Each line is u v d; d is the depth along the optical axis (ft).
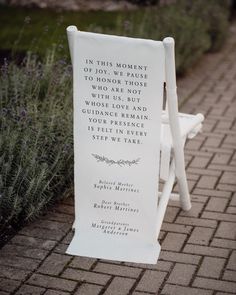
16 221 14.52
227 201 15.66
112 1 33.83
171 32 25.58
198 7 29.58
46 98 16.85
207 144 19.22
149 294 12.17
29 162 14.46
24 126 15.26
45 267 13.00
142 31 24.76
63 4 33.65
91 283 12.51
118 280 12.60
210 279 12.60
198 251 13.55
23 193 14.38
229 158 18.22
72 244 13.53
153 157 12.91
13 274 12.75
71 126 15.65
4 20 30.96
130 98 12.64
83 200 13.50
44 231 14.26
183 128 14.40
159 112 12.62
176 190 16.24
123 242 13.48
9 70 19.12
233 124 20.89
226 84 25.14
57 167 14.79
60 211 15.07
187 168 17.52
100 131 12.96
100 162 13.14
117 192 13.28
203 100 23.27
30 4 33.63
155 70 12.38
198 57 27.58
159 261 13.20
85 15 32.04
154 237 13.38
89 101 12.83
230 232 14.28
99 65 12.57
